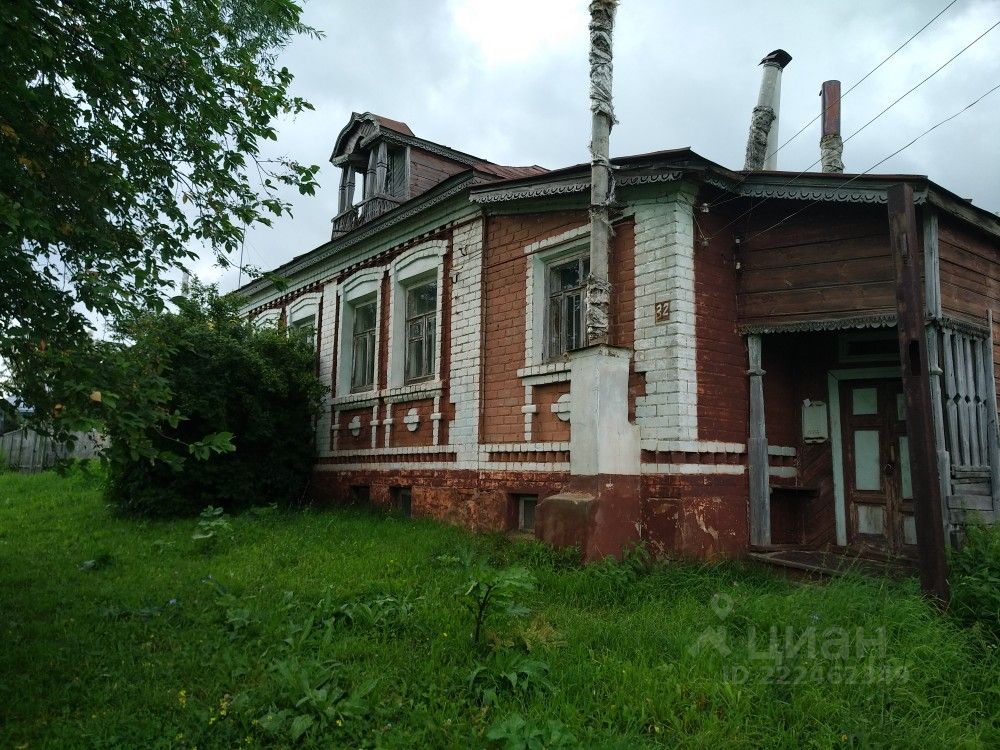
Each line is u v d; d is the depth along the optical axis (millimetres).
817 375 8672
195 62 4703
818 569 6730
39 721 3844
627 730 3789
